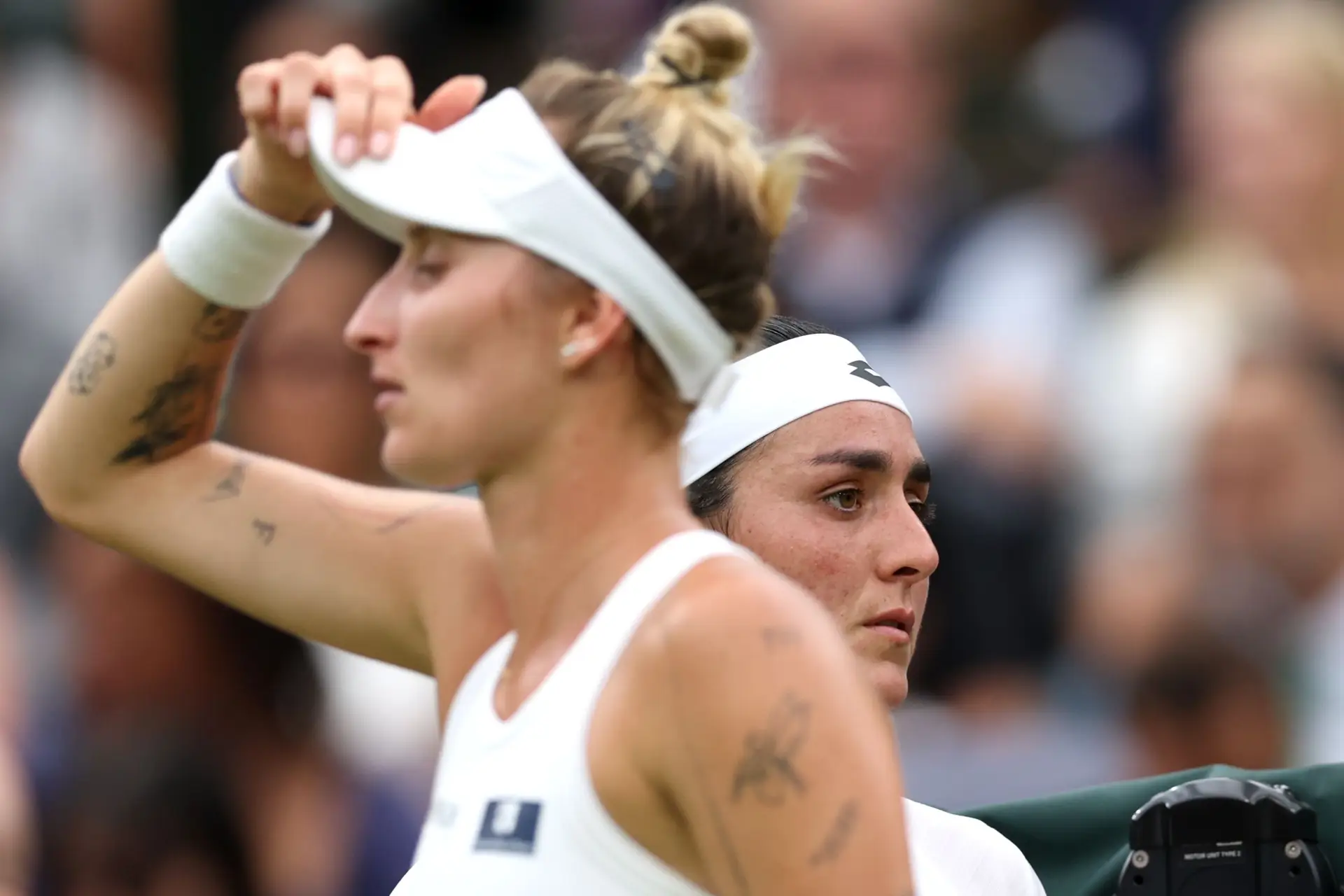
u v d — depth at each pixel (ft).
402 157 23.65
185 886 54.39
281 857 56.65
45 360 76.43
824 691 21.50
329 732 59.11
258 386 68.54
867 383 30.73
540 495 23.36
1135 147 79.82
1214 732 58.54
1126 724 59.52
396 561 27.68
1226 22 77.46
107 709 57.11
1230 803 31.65
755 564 22.70
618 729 22.00
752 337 24.48
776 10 75.61
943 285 73.92
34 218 78.48
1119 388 68.59
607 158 23.09
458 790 23.31
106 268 80.28
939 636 63.16
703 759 21.48
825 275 73.26
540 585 23.50
